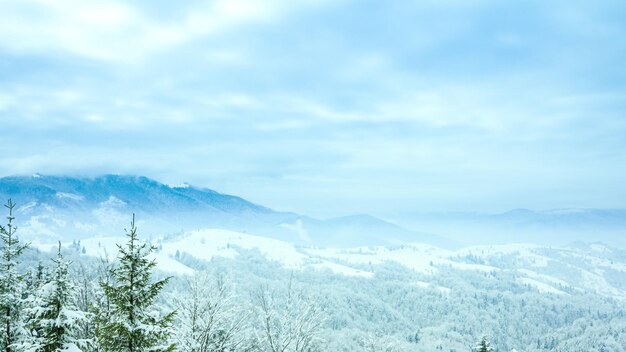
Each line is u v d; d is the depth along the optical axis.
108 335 13.02
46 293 14.34
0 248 14.90
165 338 13.57
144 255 13.32
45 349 14.14
